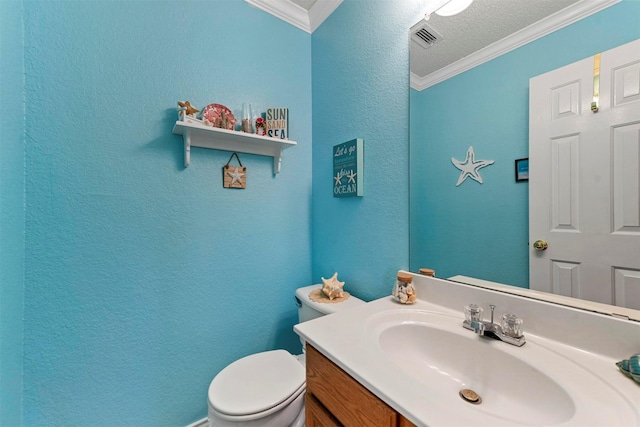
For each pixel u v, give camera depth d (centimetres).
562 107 71
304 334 79
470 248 92
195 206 128
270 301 153
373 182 125
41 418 97
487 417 47
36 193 95
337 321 86
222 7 134
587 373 58
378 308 97
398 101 113
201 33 128
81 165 103
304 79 166
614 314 63
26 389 94
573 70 68
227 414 91
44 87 96
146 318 117
